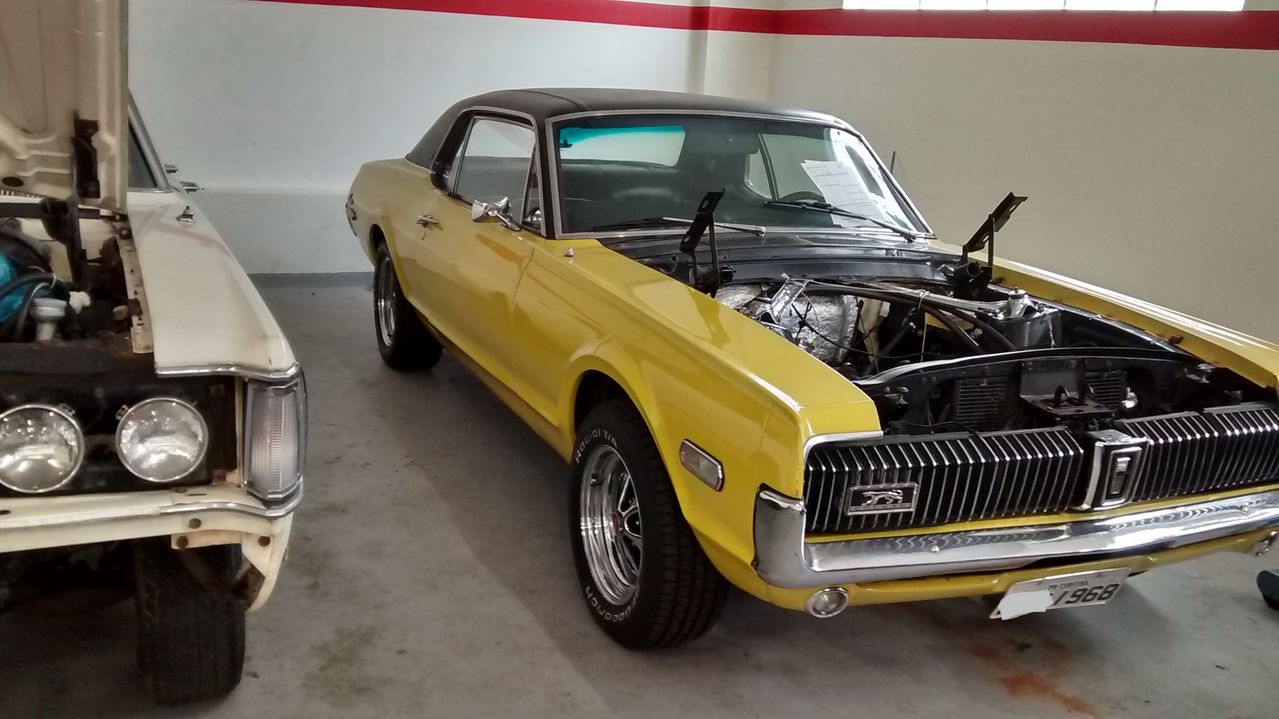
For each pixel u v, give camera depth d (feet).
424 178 14.16
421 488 11.90
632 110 11.49
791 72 24.66
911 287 10.65
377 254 15.89
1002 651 9.45
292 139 21.29
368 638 8.78
